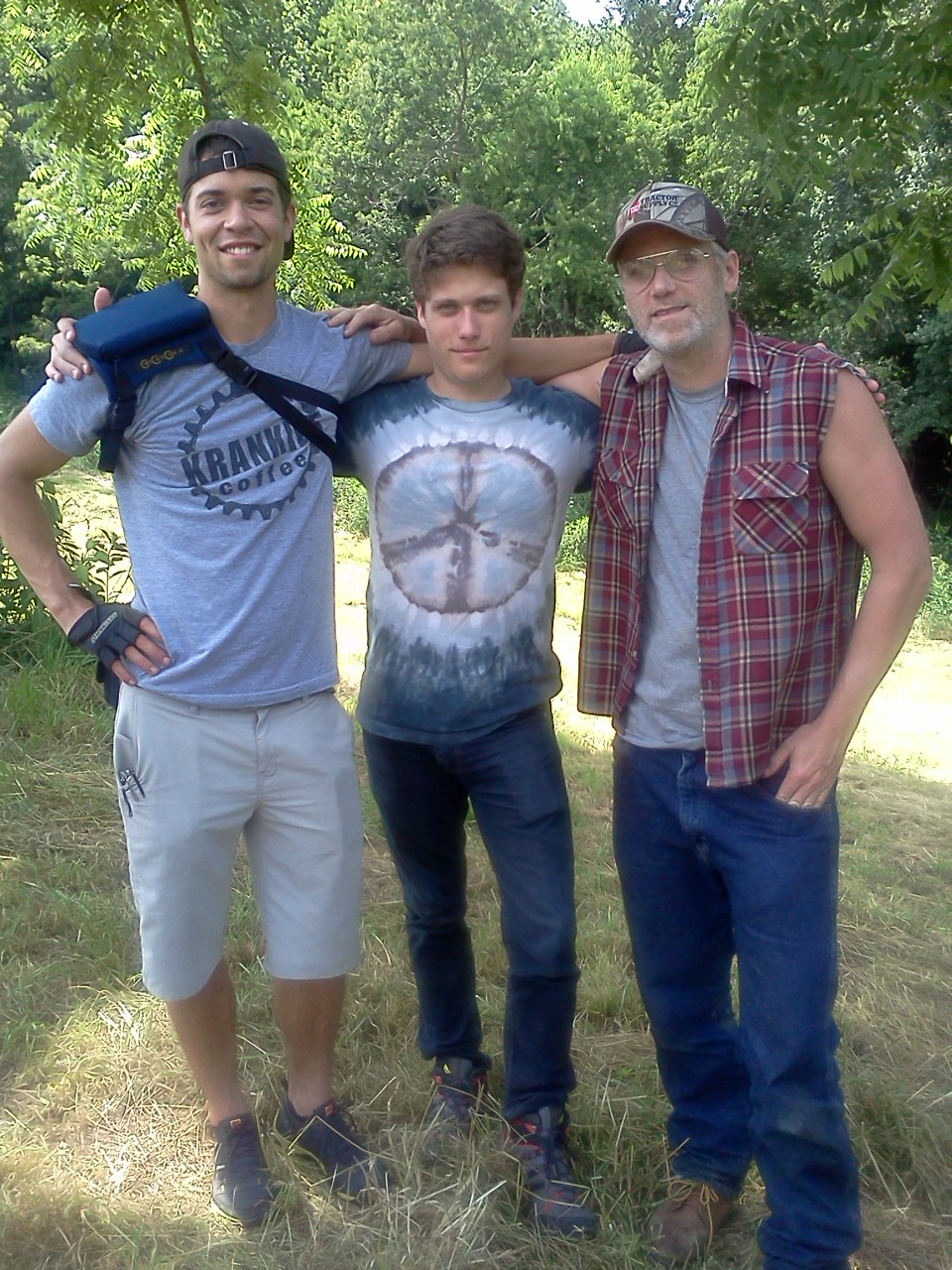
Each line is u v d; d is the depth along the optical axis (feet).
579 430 8.32
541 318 79.41
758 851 7.46
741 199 73.87
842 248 69.36
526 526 8.18
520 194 77.56
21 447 7.63
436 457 8.11
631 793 8.16
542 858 8.36
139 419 7.57
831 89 14.93
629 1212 8.62
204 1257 7.97
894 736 28.89
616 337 8.95
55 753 16.43
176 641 7.79
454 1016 9.51
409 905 9.19
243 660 7.83
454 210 7.90
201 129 7.54
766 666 7.25
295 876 8.37
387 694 8.42
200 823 7.95
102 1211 8.25
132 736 7.93
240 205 7.47
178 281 7.88
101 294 8.17
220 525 7.73
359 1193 8.60
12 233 98.78
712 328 7.23
